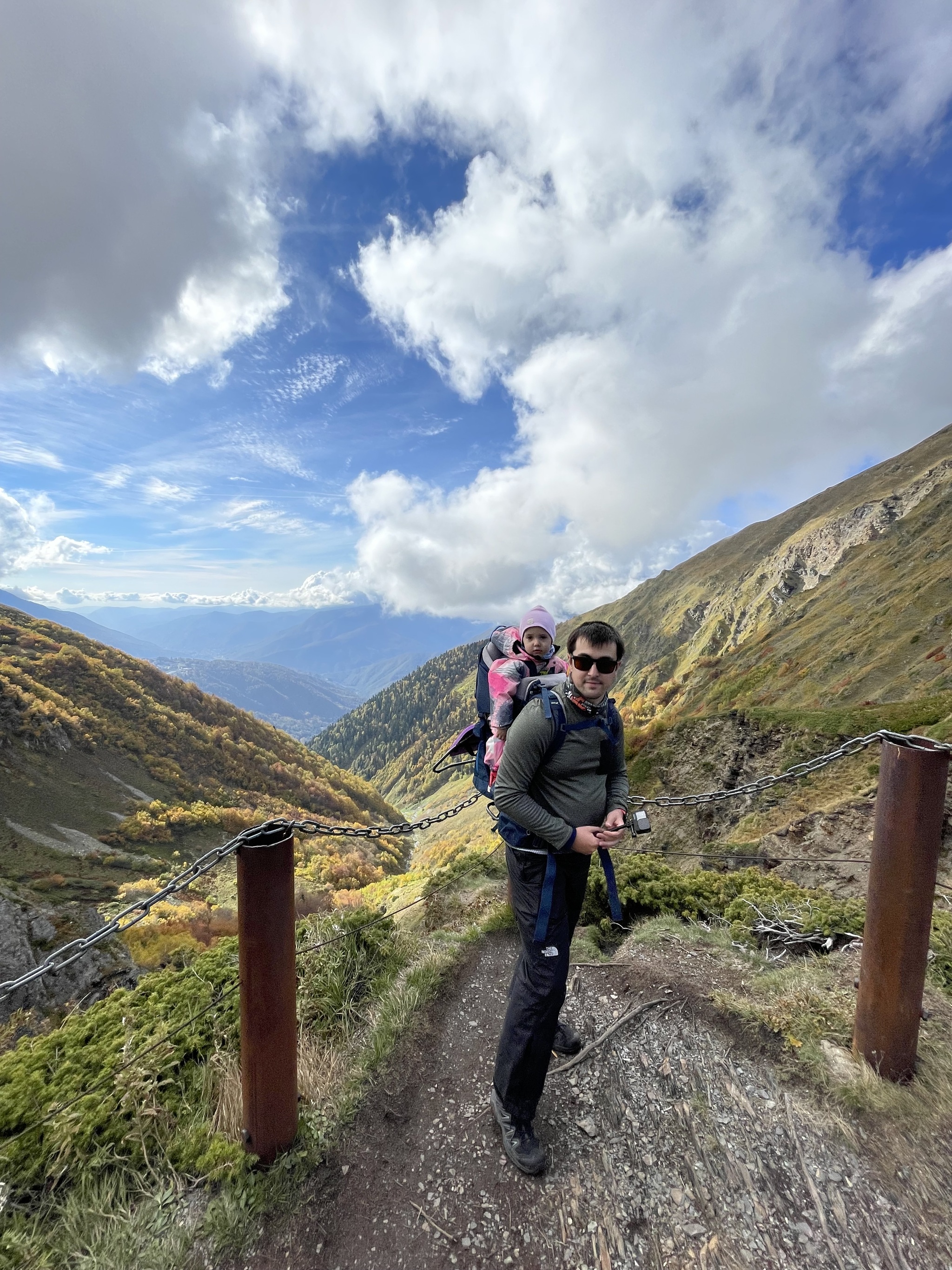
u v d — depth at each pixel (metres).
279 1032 2.11
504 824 2.35
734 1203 2.03
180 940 41.81
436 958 3.78
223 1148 2.13
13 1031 3.21
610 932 4.49
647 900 4.54
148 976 3.12
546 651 2.97
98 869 85.50
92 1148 2.18
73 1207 1.95
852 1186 2.05
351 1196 2.09
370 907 4.14
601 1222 1.98
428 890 5.85
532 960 2.21
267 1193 2.05
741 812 12.83
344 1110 2.44
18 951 34.03
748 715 15.08
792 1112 2.38
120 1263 1.77
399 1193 2.11
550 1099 2.56
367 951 3.74
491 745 2.86
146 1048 2.57
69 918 38.53
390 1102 2.55
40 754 108.94
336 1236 1.94
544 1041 2.16
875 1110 2.33
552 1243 1.92
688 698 70.44
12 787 97.12
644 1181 2.13
